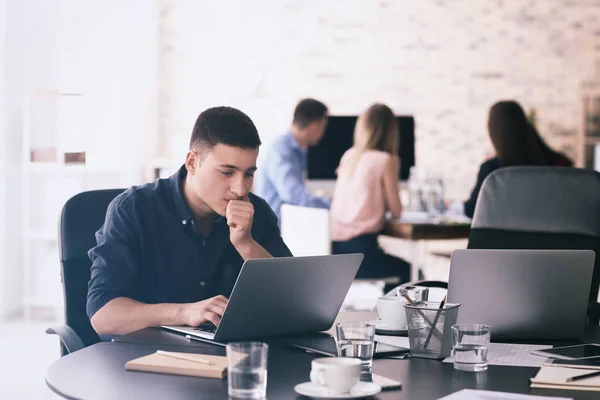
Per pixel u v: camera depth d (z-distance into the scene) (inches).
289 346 76.2
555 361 68.6
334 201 219.8
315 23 320.8
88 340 96.7
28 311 241.1
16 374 181.0
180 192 95.0
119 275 89.7
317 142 242.7
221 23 317.7
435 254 248.5
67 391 59.1
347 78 322.3
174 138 284.2
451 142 326.0
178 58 317.4
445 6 323.6
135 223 93.0
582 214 112.0
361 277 213.6
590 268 79.4
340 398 57.1
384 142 218.7
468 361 66.4
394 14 322.3
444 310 70.8
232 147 89.9
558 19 326.6
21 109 245.6
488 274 79.1
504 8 325.4
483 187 117.5
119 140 277.3
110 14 273.9
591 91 328.2
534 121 313.9
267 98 321.4
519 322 80.0
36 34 251.3
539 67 327.3
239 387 57.1
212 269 95.7
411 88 324.5
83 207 99.3
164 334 79.8
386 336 81.0
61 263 97.4
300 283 77.0
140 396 57.8
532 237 113.6
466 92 326.0
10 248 243.9
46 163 241.4
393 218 221.0
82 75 263.7
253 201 103.6
